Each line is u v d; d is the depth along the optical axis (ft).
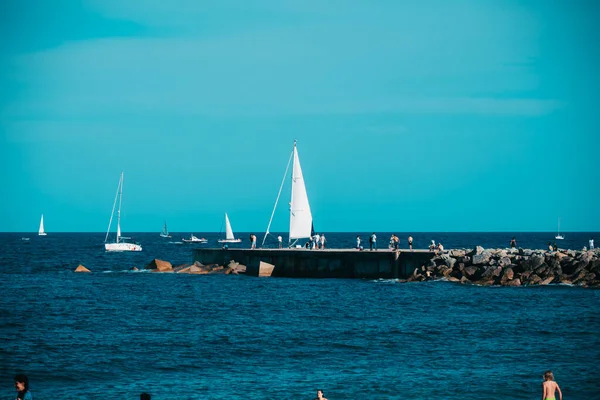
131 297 266.36
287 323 205.57
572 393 134.72
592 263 282.36
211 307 238.27
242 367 154.30
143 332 192.13
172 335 187.52
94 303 249.75
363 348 171.42
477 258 295.69
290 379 144.56
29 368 152.56
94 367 153.69
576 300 240.94
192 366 154.92
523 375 146.00
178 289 291.99
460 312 221.05
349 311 226.17
